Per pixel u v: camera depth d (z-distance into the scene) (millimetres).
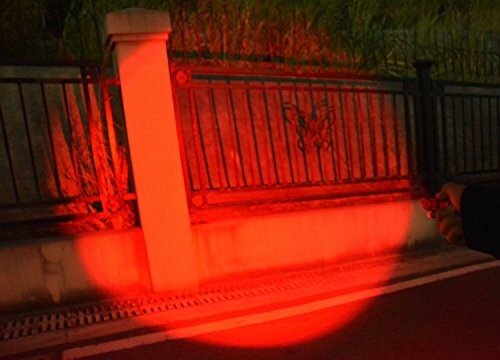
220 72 4527
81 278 3852
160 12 3807
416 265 4684
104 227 4359
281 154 4965
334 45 6875
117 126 4480
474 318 3189
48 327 3338
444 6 8633
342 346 2857
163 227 4000
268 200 4738
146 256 4012
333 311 3469
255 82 5531
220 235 4293
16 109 4434
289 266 4613
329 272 4551
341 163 5672
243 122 5293
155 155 3936
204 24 6105
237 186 4605
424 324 3139
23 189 4223
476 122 7039
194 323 3328
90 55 5320
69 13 5461
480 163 6895
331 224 4820
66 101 3984
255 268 4457
